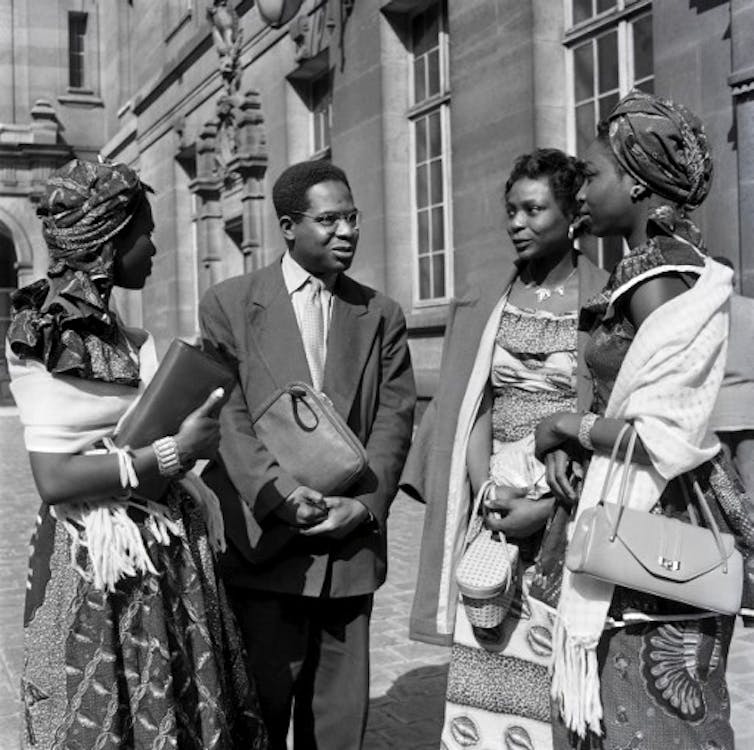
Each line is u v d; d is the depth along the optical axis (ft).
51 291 7.22
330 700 9.20
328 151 40.63
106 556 6.88
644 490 6.30
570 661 6.41
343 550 8.89
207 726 7.23
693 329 6.05
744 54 18.10
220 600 7.86
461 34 28.30
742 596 6.41
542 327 8.36
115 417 7.23
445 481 8.95
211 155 52.49
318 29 38.14
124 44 79.87
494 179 27.04
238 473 8.58
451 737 8.68
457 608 8.67
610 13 23.56
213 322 9.13
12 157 80.23
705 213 19.54
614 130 6.52
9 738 11.68
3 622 16.58
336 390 9.00
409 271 33.86
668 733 6.32
